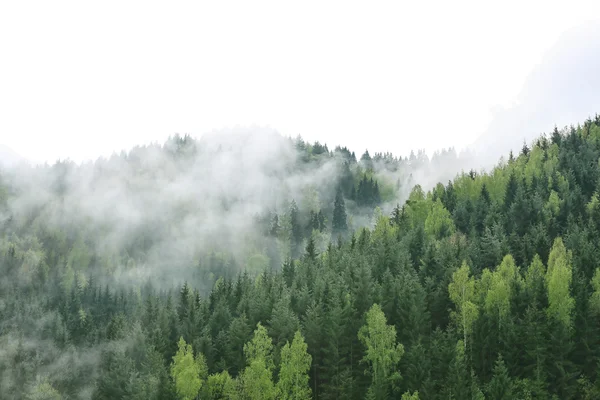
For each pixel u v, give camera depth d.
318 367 65.19
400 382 60.41
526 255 86.88
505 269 73.88
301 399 59.00
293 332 67.94
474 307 63.47
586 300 61.62
